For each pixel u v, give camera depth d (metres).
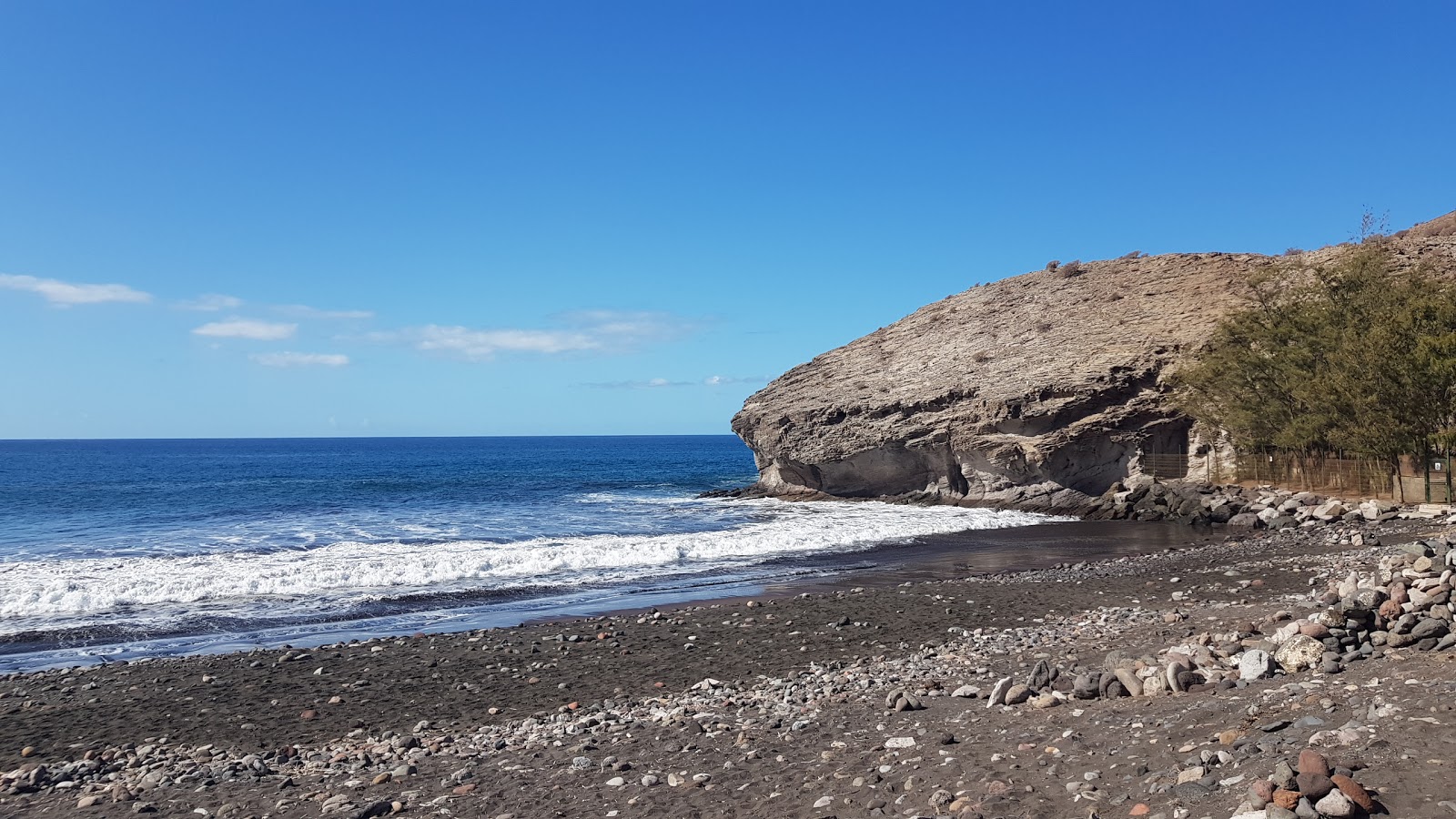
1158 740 7.57
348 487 76.75
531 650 16.94
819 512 50.59
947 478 56.50
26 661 17.64
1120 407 50.06
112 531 40.56
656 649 16.80
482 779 9.21
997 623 17.77
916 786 7.50
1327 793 5.39
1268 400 43.81
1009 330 66.81
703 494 68.19
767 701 12.30
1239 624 12.77
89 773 10.50
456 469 117.12
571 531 40.41
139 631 20.19
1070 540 36.16
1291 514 37.66
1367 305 40.44
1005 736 8.70
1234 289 59.03
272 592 24.67
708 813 7.59
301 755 11.01
